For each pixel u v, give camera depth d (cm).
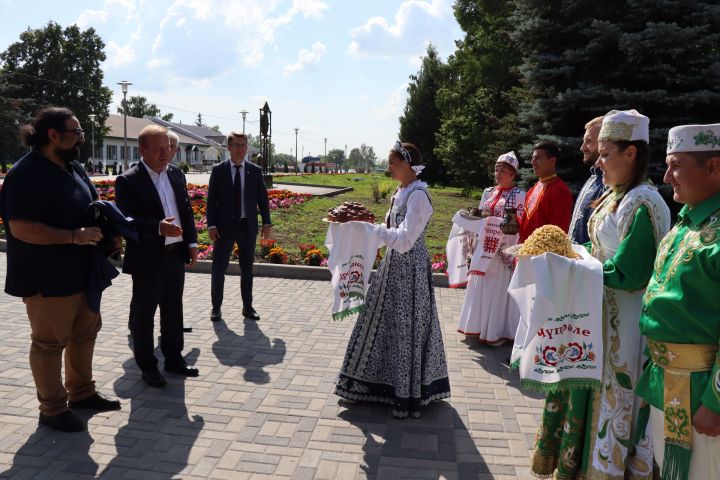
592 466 279
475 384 472
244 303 646
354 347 419
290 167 7606
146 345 448
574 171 1280
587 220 344
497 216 561
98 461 339
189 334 583
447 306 722
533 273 272
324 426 390
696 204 227
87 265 378
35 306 362
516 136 1747
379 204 2034
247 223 631
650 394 243
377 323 413
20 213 344
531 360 271
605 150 280
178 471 331
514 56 2144
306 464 341
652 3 1132
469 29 2369
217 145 8981
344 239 393
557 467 305
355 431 383
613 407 274
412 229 387
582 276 262
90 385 407
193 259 483
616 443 272
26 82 5300
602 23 1140
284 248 1051
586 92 1185
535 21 1277
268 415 404
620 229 269
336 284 402
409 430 387
